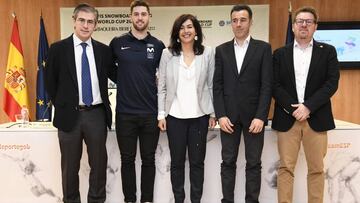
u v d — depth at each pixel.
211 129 2.83
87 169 2.92
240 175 2.85
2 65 4.84
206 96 2.62
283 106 2.49
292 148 2.55
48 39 4.81
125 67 2.64
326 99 2.41
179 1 4.77
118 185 2.93
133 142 2.71
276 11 4.72
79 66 2.58
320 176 2.54
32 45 4.82
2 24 4.82
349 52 4.60
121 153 2.73
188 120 2.62
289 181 2.57
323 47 2.49
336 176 2.83
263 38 4.63
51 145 2.88
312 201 2.56
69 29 4.70
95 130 2.60
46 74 2.60
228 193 2.60
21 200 2.92
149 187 2.77
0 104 4.85
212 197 2.89
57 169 2.90
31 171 2.90
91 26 2.56
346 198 2.84
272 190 2.87
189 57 2.63
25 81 4.63
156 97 2.71
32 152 2.88
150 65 2.66
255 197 2.58
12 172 2.90
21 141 2.88
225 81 2.56
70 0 4.77
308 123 2.48
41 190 2.91
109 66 2.72
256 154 2.55
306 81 2.48
